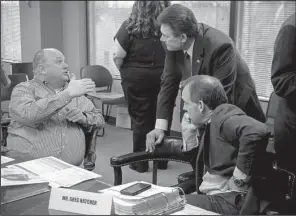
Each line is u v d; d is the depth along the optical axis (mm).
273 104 2270
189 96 1449
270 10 3463
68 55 4961
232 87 1683
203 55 1671
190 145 1626
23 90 1770
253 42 3604
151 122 2232
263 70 3561
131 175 1845
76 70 4844
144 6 2422
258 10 3533
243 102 1784
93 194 985
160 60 2375
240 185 1302
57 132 1792
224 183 1398
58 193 1016
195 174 1606
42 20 4742
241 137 1271
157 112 1841
